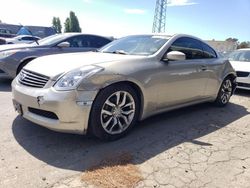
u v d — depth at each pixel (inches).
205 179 114.3
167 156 132.4
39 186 102.1
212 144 150.9
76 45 313.1
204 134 165.8
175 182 110.3
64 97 126.0
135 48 180.1
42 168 114.7
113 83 137.9
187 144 148.6
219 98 229.0
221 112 218.7
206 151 141.1
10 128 155.1
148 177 112.1
